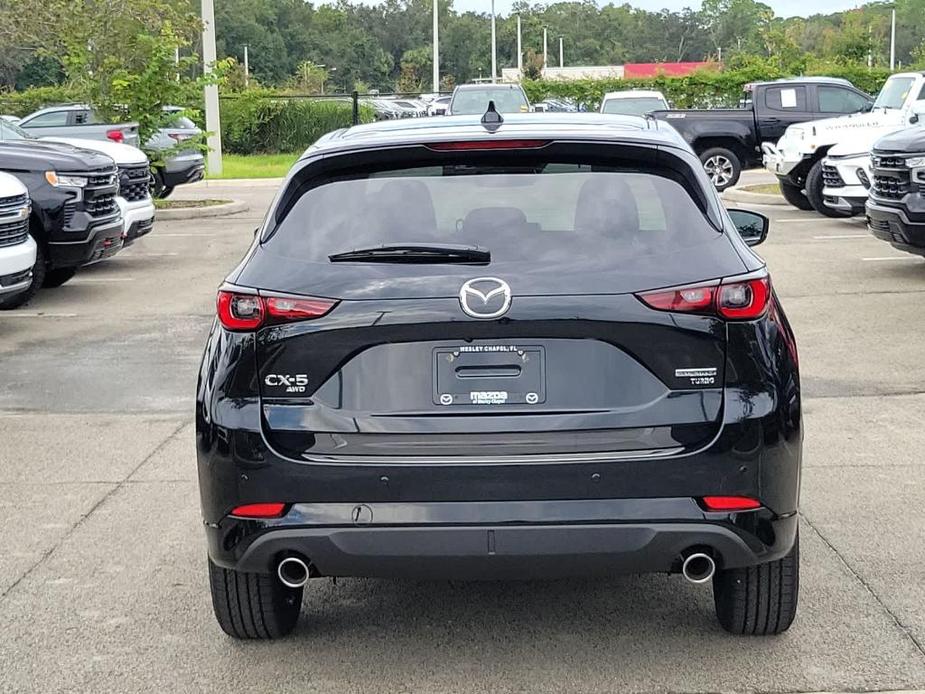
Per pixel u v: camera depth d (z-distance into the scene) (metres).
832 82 24.47
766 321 3.97
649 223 4.06
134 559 5.48
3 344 10.46
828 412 7.76
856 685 4.12
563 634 4.62
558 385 3.84
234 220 20.78
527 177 4.21
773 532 3.93
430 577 3.96
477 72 125.00
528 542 3.81
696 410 3.86
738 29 139.25
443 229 4.03
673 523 3.82
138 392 8.70
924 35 114.25
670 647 4.47
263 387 3.95
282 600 4.52
